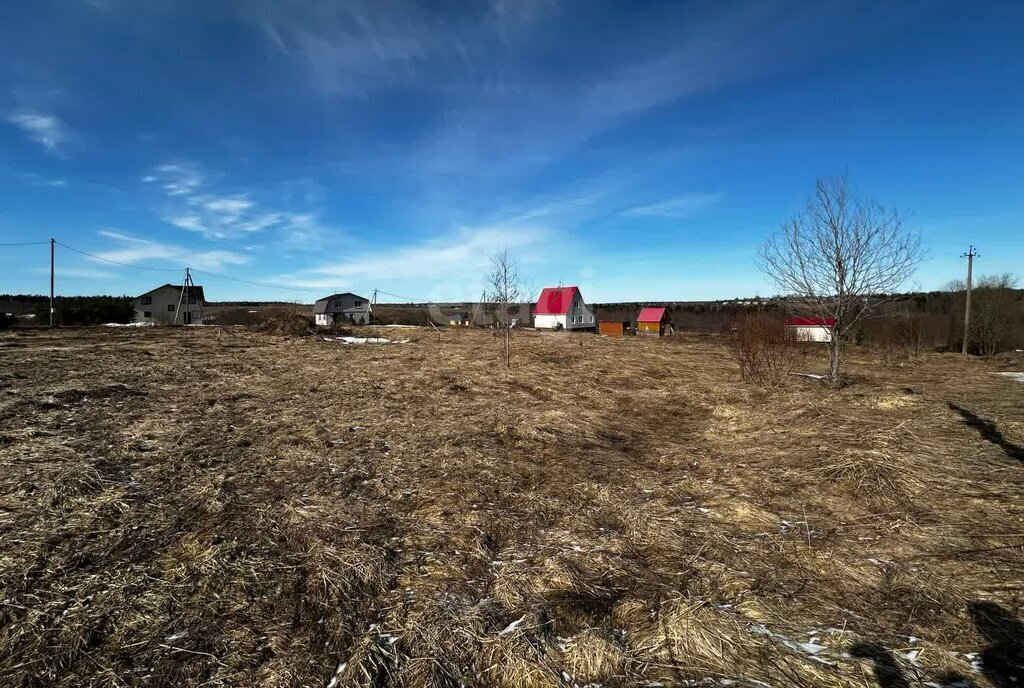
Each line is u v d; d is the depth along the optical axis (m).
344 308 53.28
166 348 17.50
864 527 4.26
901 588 3.32
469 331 34.62
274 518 4.35
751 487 5.27
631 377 13.78
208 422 7.58
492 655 2.65
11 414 7.43
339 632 2.87
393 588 3.38
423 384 11.41
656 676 2.51
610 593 3.33
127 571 3.46
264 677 2.51
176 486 5.05
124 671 2.53
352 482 5.30
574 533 4.27
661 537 4.12
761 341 12.67
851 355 22.41
